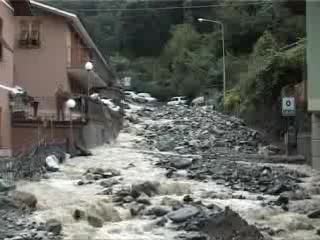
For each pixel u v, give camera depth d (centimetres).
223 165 2652
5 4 2692
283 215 1631
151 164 2702
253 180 2278
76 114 3114
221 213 1464
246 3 8219
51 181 2155
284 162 3020
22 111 2858
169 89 9119
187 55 9231
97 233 1385
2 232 1343
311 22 2016
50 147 2608
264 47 5538
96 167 2506
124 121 4875
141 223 1503
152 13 10794
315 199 1903
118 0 11212
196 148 3647
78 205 1634
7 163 2075
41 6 3500
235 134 4259
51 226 1381
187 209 1560
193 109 6288
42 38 3575
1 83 2614
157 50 10744
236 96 5403
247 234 1361
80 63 3816
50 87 3556
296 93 3462
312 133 2789
